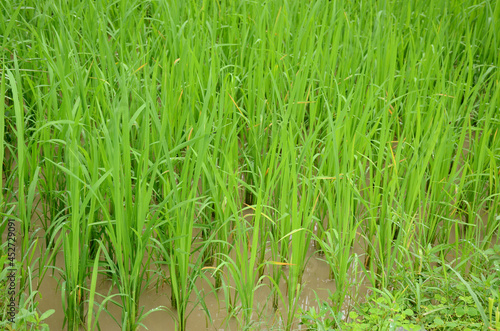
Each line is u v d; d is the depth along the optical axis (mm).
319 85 4734
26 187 3850
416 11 6070
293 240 3299
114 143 2939
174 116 4109
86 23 4883
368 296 3527
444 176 4266
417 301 3451
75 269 3166
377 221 4305
